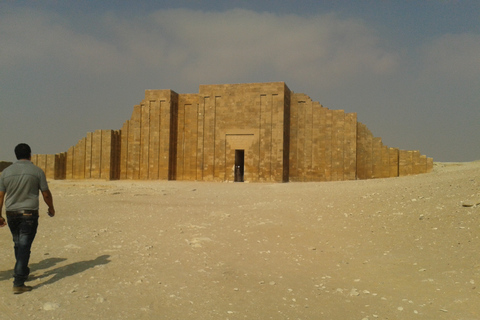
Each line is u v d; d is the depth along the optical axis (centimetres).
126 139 4059
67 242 888
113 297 547
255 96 3544
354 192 1572
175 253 805
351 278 675
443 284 616
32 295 546
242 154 3894
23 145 640
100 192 2114
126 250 819
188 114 3897
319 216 1202
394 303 557
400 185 1599
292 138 3666
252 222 1160
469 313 508
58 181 3675
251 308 534
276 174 3438
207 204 1631
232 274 681
